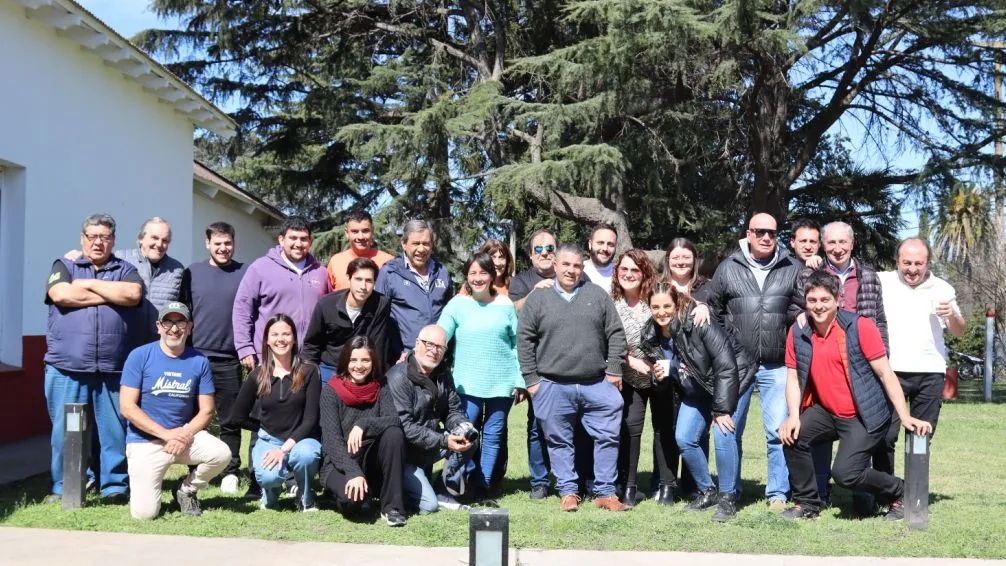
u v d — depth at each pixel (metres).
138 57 11.50
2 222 9.62
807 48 15.92
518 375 6.94
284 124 25.97
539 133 18.80
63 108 10.44
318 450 6.20
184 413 6.22
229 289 7.16
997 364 27.95
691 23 14.66
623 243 18.83
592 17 15.84
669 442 6.80
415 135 17.98
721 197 21.20
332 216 23.50
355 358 6.11
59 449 6.57
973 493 7.25
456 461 6.59
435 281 7.05
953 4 17.41
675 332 6.34
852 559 5.20
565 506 6.45
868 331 5.98
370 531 5.77
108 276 6.68
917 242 6.43
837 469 6.09
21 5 9.50
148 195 12.77
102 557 5.11
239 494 6.85
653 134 17.83
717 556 5.26
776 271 6.57
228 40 22.61
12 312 9.60
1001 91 19.91
